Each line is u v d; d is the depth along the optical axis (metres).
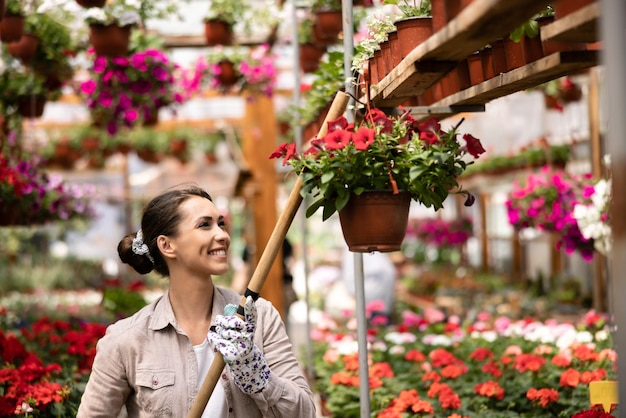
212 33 6.73
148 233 2.55
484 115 9.47
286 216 2.48
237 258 20.25
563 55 2.11
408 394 3.99
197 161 15.63
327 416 4.89
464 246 15.20
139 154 14.03
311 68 6.61
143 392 2.44
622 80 1.36
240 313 2.38
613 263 1.39
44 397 3.62
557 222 6.41
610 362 4.62
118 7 5.67
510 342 5.86
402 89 2.60
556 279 10.43
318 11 5.84
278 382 2.37
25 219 6.54
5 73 6.76
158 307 2.53
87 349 4.82
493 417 3.89
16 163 6.41
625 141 1.35
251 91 7.56
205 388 2.34
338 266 18.47
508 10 1.75
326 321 7.07
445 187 2.58
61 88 7.00
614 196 1.38
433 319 7.37
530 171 9.44
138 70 6.37
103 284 12.96
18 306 10.13
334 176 2.47
